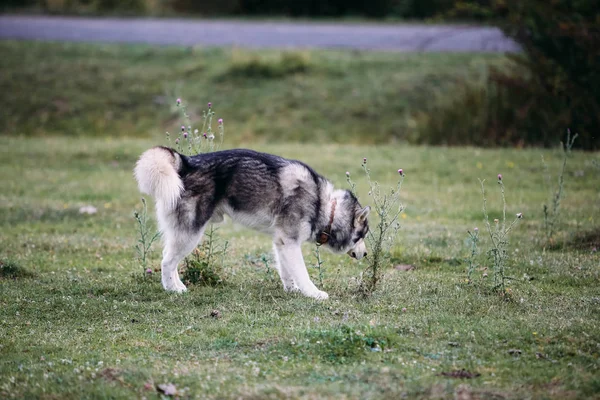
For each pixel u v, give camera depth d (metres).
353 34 30.48
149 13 34.06
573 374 6.02
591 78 18.92
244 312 7.86
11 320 7.73
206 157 8.60
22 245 11.10
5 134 21.97
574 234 11.10
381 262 9.20
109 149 18.98
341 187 15.52
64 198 14.76
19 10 33.19
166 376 6.02
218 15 35.16
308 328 7.12
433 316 7.61
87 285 9.02
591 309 7.82
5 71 24.80
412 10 35.12
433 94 23.80
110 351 6.79
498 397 5.59
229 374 6.09
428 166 17.33
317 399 5.52
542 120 19.55
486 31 30.67
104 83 24.73
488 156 17.89
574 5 19.78
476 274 9.59
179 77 25.39
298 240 8.74
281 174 8.66
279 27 31.94
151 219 13.18
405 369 6.14
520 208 13.45
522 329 7.09
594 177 15.69
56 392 5.75
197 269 9.14
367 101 23.77
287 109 23.62
